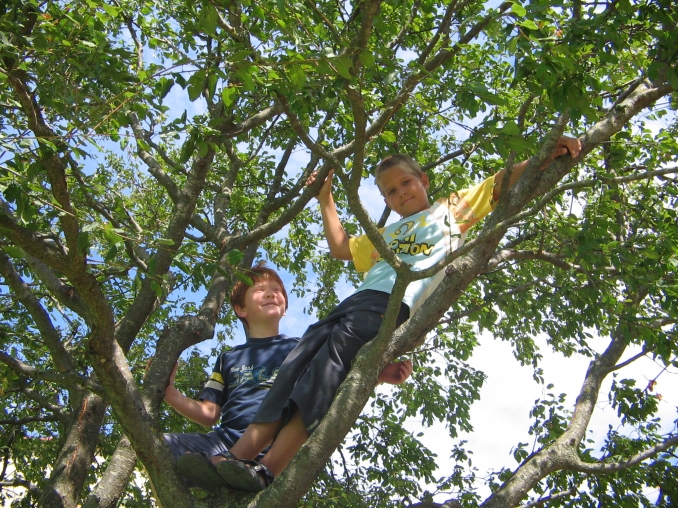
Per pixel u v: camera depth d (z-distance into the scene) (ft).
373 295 11.48
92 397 14.90
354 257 13.34
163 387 12.49
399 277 9.07
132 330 15.17
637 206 17.70
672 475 18.74
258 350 13.05
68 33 11.64
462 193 12.92
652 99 12.30
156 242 9.59
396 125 23.07
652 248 13.62
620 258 13.24
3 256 12.31
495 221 10.71
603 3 11.19
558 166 11.29
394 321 9.32
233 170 21.77
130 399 9.40
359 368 9.72
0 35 9.89
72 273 8.75
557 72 9.71
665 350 13.76
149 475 9.55
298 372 10.46
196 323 13.99
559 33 10.72
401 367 12.00
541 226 14.03
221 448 11.22
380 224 21.33
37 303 12.05
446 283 10.52
